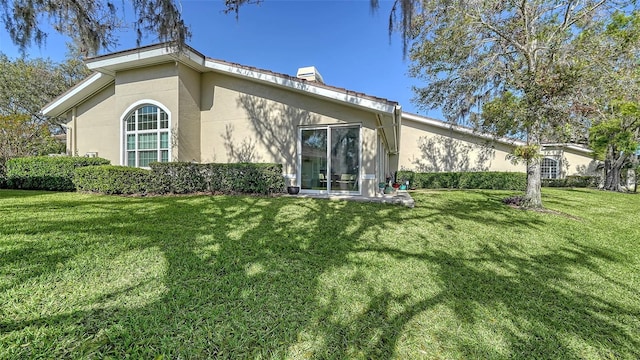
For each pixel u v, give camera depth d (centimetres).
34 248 363
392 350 207
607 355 217
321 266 354
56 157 1016
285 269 339
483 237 516
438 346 214
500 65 805
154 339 204
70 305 239
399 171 1616
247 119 1038
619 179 1547
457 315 258
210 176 932
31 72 1983
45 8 511
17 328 206
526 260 414
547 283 339
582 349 222
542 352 216
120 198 800
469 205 850
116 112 1108
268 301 264
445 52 906
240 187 902
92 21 547
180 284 288
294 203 751
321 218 599
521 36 802
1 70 1886
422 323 242
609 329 251
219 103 1077
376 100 789
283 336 216
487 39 831
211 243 418
